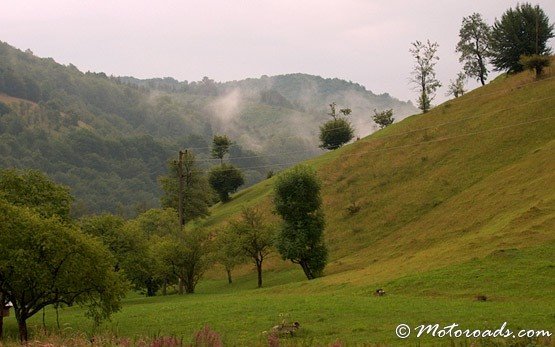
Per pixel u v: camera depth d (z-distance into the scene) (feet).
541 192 193.26
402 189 278.26
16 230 110.22
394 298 127.75
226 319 119.75
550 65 339.16
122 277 127.44
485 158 266.16
